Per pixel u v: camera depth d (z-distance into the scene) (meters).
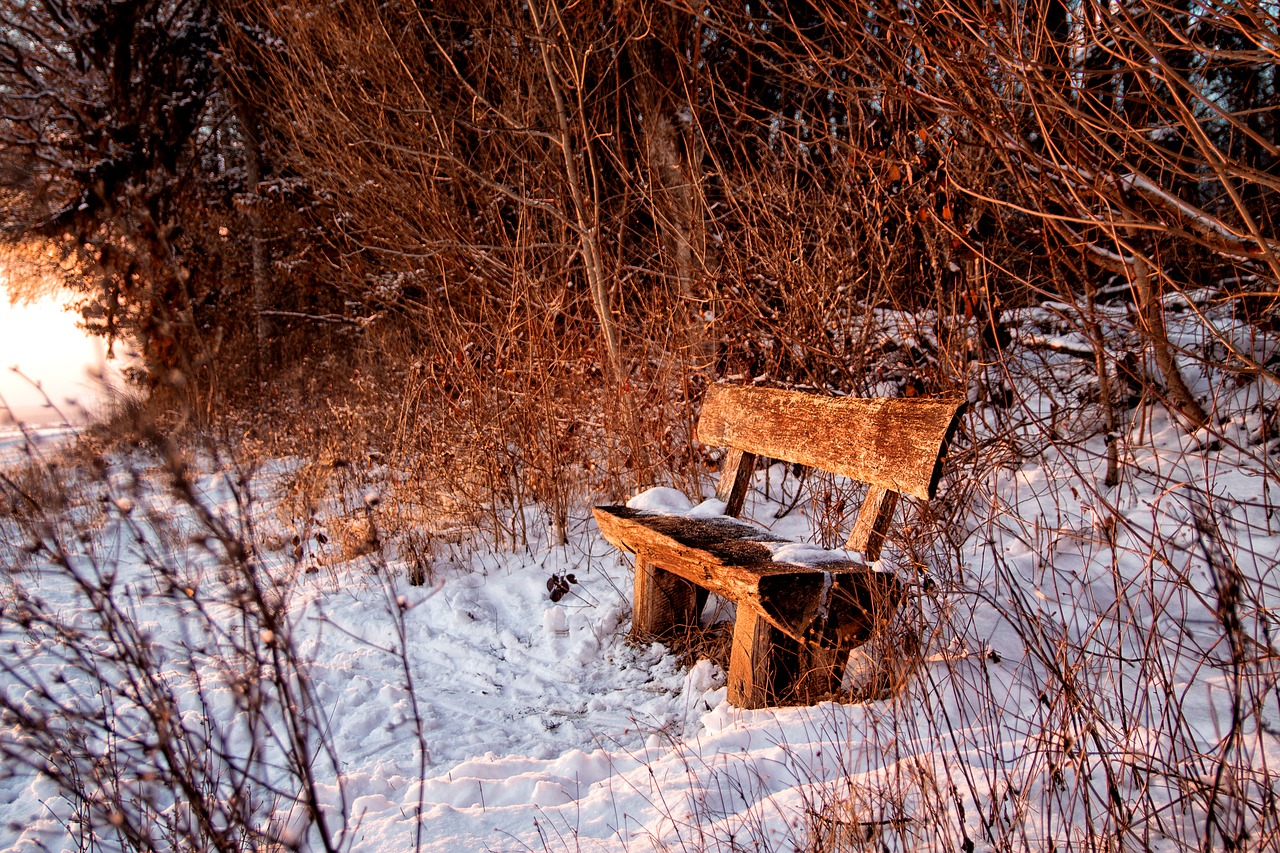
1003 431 4.00
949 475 3.95
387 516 4.97
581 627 3.72
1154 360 4.24
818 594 2.45
